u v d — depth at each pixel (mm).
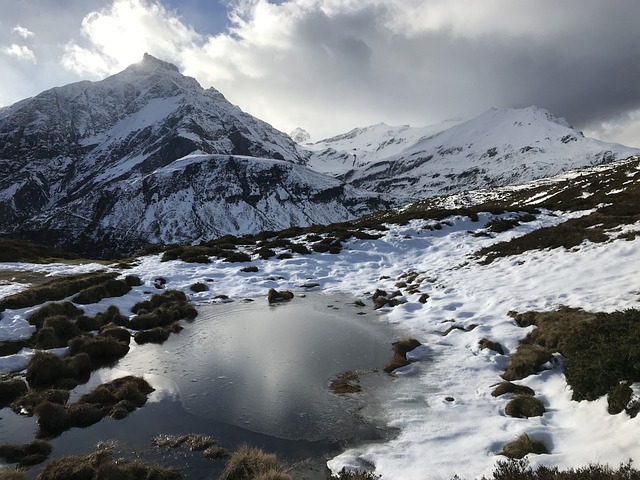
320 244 36062
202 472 9500
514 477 7691
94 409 11828
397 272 29156
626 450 7699
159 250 41062
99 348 16047
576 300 16750
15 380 13398
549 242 25906
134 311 21734
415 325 18844
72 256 40594
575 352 11984
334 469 9469
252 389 13375
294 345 17016
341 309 22156
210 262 33000
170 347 17047
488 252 28578
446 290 22828
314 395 12945
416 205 128875
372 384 13555
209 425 11406
